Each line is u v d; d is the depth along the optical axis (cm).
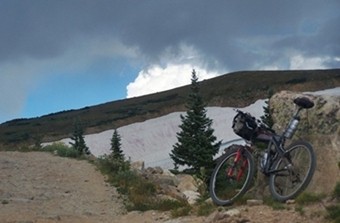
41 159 2178
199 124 4769
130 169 1941
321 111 1042
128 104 16112
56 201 1376
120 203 1410
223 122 9788
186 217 1014
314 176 984
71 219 1167
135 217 1175
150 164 8269
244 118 942
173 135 10150
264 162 916
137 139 9988
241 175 955
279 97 1148
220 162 991
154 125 10531
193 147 4506
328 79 13838
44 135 12281
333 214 820
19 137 12212
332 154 986
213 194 989
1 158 2111
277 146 906
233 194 980
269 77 15238
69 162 2122
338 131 1006
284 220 847
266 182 1043
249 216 877
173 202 1230
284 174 890
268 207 911
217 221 887
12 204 1281
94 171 1911
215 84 15725
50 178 1734
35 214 1186
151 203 1306
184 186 1911
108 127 13150
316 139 1029
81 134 6412
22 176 1730
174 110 13925
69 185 1639
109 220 1179
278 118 1130
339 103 1040
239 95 13425
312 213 849
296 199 904
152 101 15888
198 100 4919
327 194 909
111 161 2030
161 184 1798
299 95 1110
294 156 908
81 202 1397
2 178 1656
